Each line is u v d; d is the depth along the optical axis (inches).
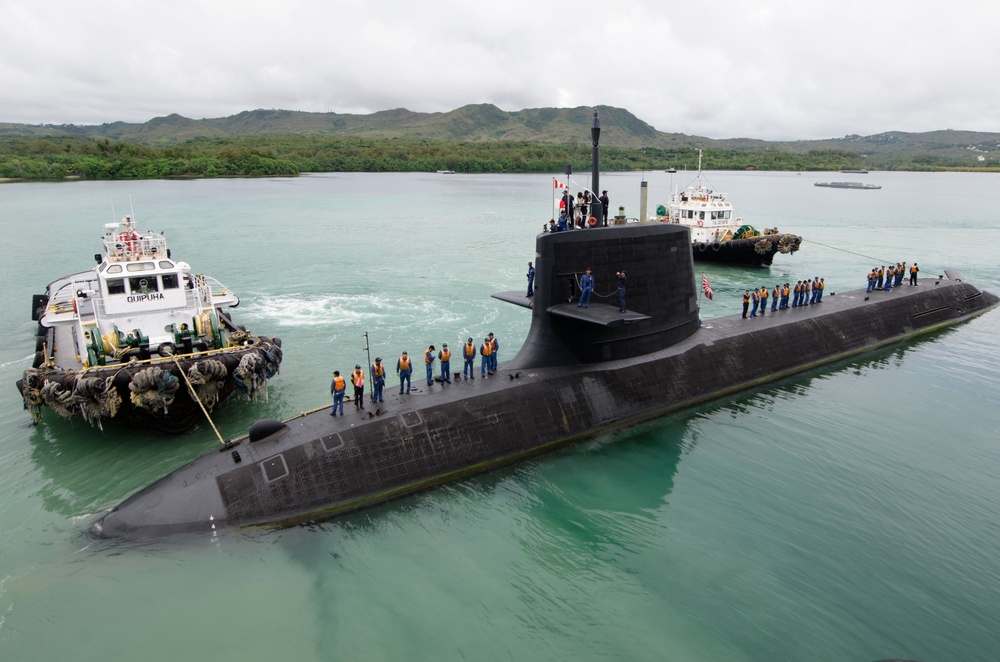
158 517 506.6
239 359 757.9
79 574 472.7
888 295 1138.7
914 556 510.6
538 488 592.4
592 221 691.4
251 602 448.1
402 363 641.0
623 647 417.4
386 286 1430.9
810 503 582.9
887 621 441.4
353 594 459.8
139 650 408.5
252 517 507.2
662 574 486.3
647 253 709.9
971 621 442.3
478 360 952.3
